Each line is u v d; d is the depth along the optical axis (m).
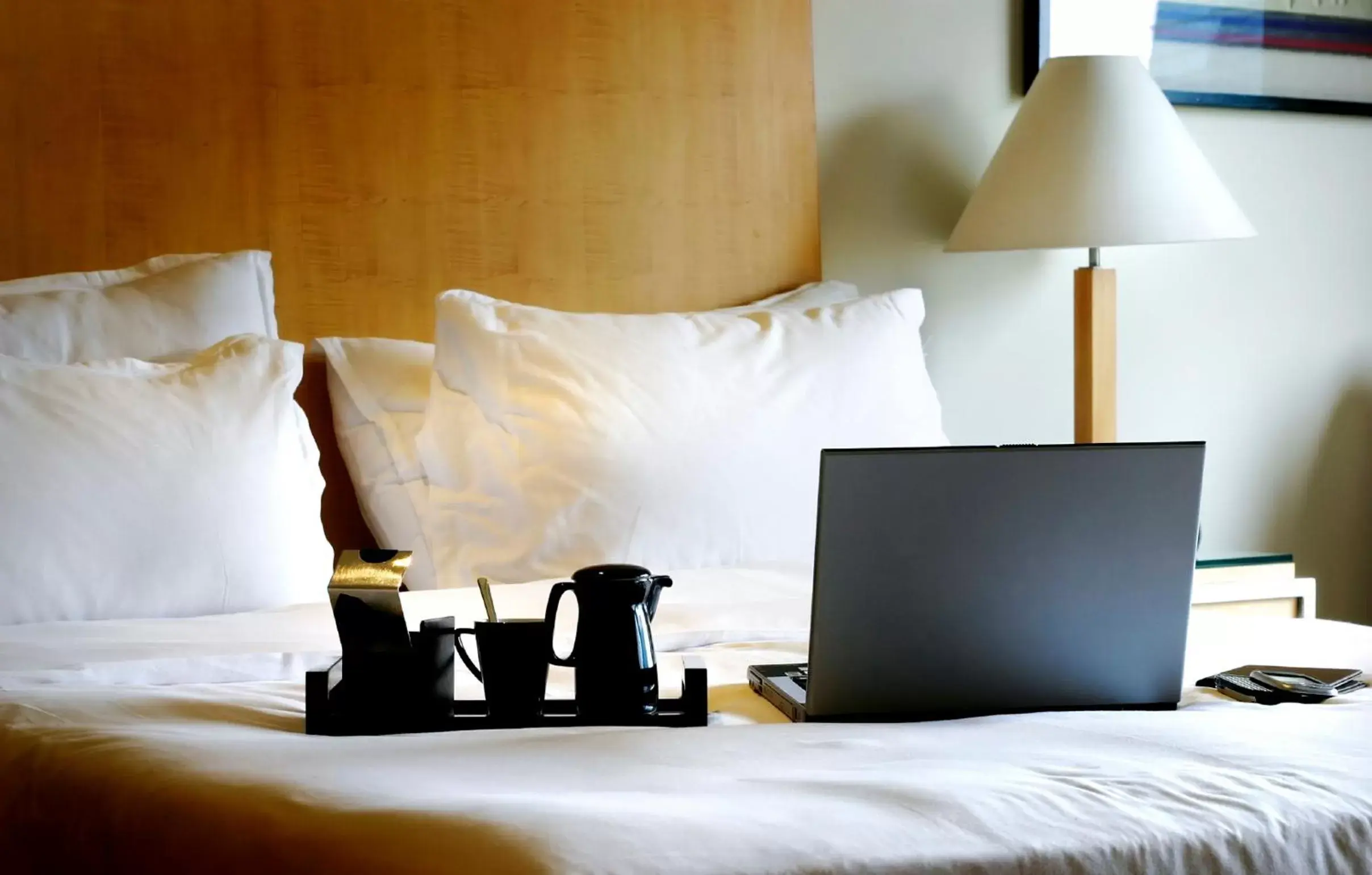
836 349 2.47
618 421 2.23
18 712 1.37
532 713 1.41
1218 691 1.57
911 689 1.41
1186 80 3.33
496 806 0.98
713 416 2.29
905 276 3.11
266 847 1.01
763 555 2.26
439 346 2.34
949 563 1.38
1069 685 1.45
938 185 3.13
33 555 1.79
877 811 1.00
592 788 1.09
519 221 2.65
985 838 0.97
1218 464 3.47
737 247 2.86
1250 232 2.84
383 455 2.35
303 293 2.47
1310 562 3.62
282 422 2.07
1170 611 1.45
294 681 1.60
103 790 1.19
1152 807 1.05
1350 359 3.65
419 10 2.56
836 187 3.02
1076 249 3.30
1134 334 3.34
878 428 2.41
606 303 2.73
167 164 2.38
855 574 1.36
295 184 2.47
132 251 2.35
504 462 2.22
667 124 2.78
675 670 1.65
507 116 2.63
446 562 2.24
